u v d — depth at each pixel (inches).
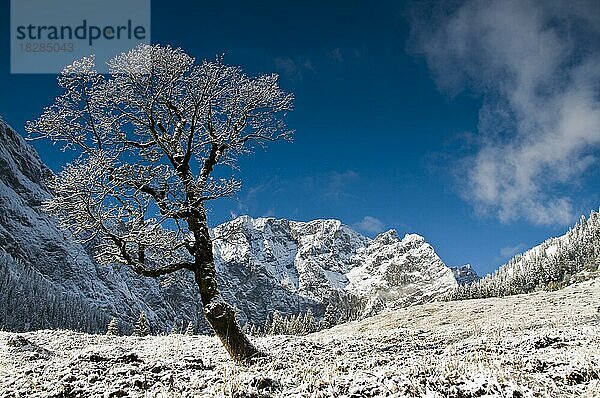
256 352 604.4
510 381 337.4
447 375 375.9
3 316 5669.3
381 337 944.3
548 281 6323.8
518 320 1510.8
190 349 841.5
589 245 6530.5
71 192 605.3
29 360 663.8
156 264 666.8
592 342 594.9
